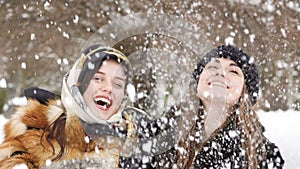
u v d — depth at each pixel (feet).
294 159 10.25
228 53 7.76
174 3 18.47
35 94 7.70
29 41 22.03
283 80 17.81
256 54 18.40
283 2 18.43
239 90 7.55
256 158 7.73
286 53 18.44
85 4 21.57
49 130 7.39
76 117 7.39
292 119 14.56
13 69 22.02
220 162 7.61
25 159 7.23
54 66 21.91
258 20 18.67
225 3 18.76
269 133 12.78
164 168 7.72
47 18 22.00
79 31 21.90
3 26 21.93
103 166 7.36
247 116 7.77
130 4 20.07
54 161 7.30
